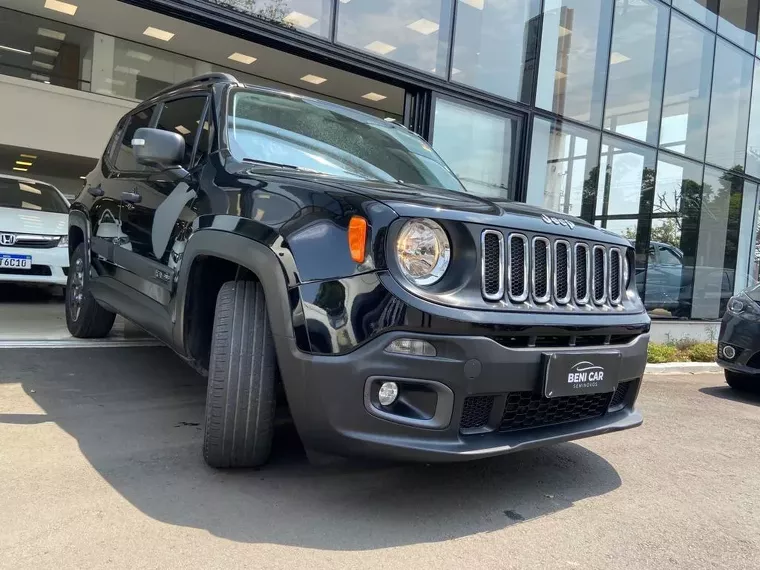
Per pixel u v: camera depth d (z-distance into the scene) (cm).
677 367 718
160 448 286
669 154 984
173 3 511
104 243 402
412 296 210
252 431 247
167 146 297
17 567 184
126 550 197
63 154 1222
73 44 1184
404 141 387
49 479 245
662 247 979
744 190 1112
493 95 760
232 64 1292
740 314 573
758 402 558
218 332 248
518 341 231
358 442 212
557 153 845
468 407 227
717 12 1031
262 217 243
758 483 319
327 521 229
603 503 271
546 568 208
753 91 1115
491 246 231
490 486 278
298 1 584
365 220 215
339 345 212
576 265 259
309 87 1374
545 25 815
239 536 212
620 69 909
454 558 209
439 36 699
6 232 596
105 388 373
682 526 254
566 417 261
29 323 550
